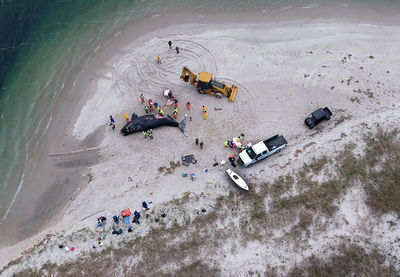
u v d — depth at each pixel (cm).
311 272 2548
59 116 3591
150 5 4562
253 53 3981
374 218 2783
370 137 3222
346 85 3653
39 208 3041
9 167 3278
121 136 3384
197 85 3534
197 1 4594
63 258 2689
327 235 2712
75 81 3856
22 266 2670
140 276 2559
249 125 3403
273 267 2577
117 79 3828
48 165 3275
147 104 3600
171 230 2783
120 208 2958
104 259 2658
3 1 4591
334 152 3144
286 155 3186
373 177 2980
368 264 2570
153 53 4031
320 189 2928
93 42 4197
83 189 3108
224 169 3138
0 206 3075
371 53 3941
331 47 4019
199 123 3428
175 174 3130
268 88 3666
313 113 3284
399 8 4456
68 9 4528
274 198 2912
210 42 4112
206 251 2661
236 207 2886
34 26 4366
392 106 3466
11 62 4056
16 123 3572
